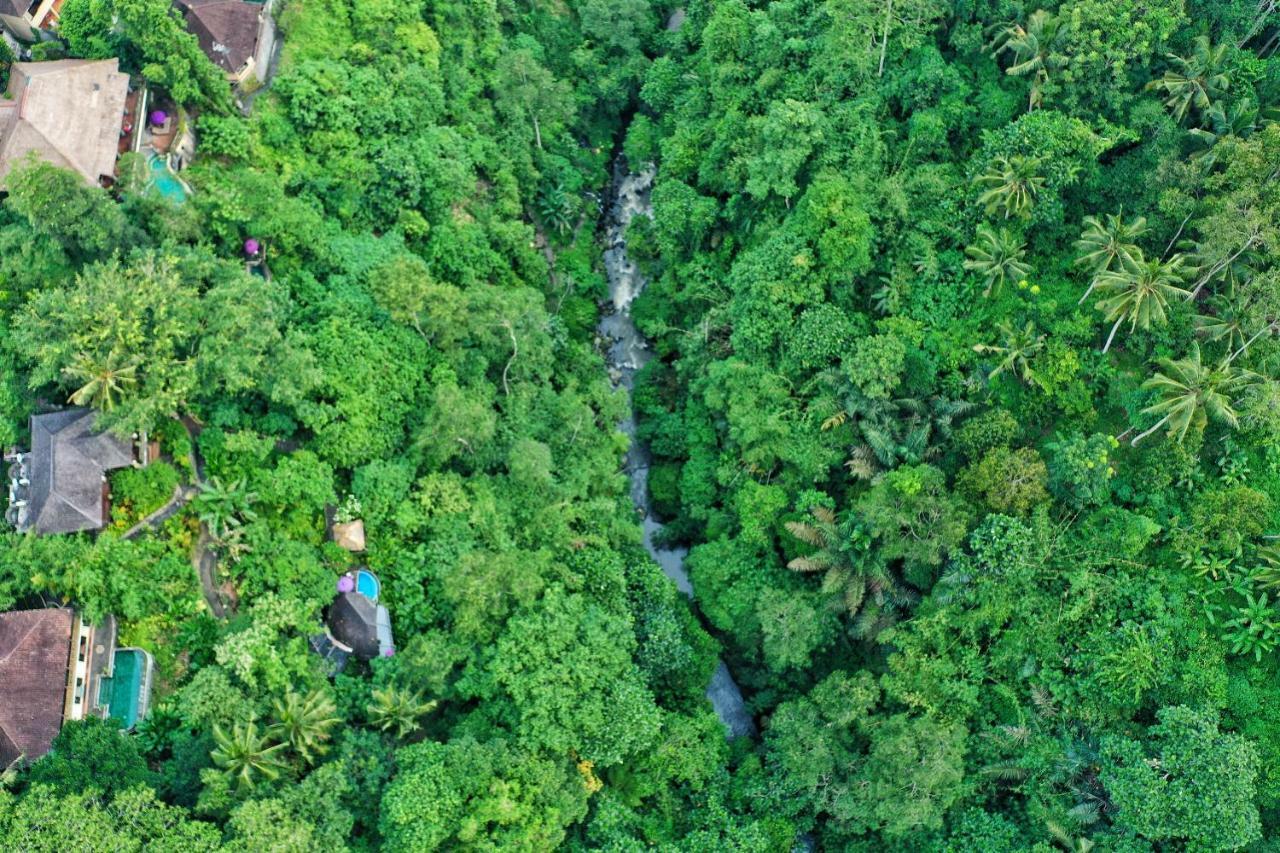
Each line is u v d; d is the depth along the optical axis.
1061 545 63.72
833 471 71.62
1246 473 64.19
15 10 72.75
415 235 77.12
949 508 63.84
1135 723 59.94
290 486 61.38
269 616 56.53
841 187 72.00
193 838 48.34
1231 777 53.62
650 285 86.88
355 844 53.59
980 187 71.44
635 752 61.66
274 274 69.06
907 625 65.12
